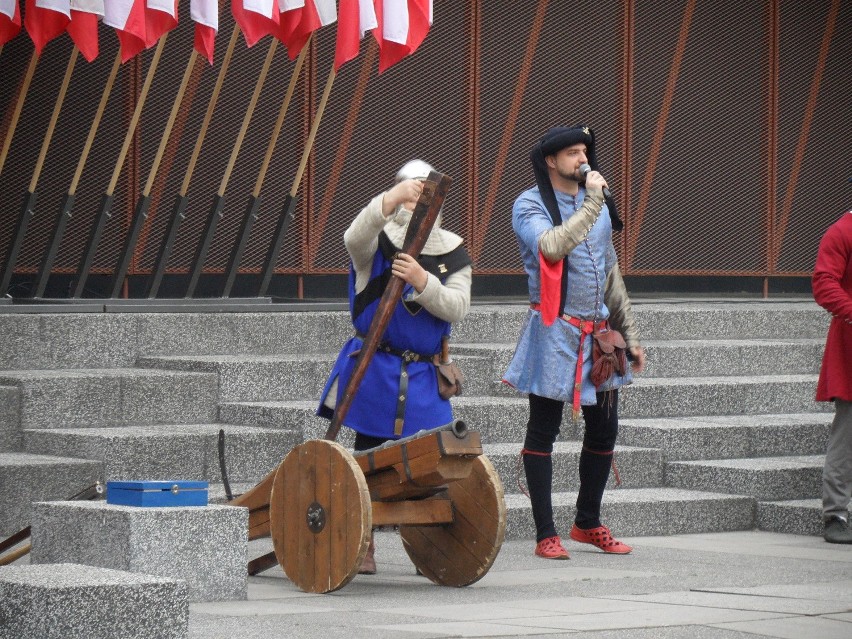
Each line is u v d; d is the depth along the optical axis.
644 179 52.47
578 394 24.34
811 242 57.00
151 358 33.62
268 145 41.06
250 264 42.88
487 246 48.62
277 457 29.70
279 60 42.91
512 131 48.97
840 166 57.59
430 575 21.97
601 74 51.09
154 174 37.12
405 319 22.05
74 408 30.11
